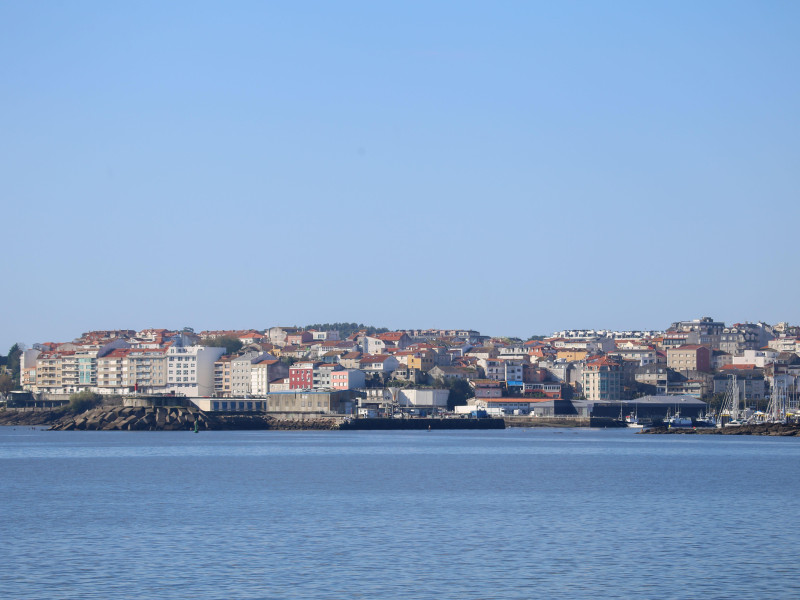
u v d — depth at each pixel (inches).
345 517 7037.4
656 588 4729.3
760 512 7258.9
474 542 5954.7
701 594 4621.1
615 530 6402.6
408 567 5211.6
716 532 6304.1
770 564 5251.0
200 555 5531.5
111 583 4827.8
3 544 5876.0
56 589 4699.8
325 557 5482.3
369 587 4761.3
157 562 5329.7
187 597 4564.5
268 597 4571.9
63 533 6289.4
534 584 4817.9
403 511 7372.1
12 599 4515.3
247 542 5954.7
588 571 5103.3
